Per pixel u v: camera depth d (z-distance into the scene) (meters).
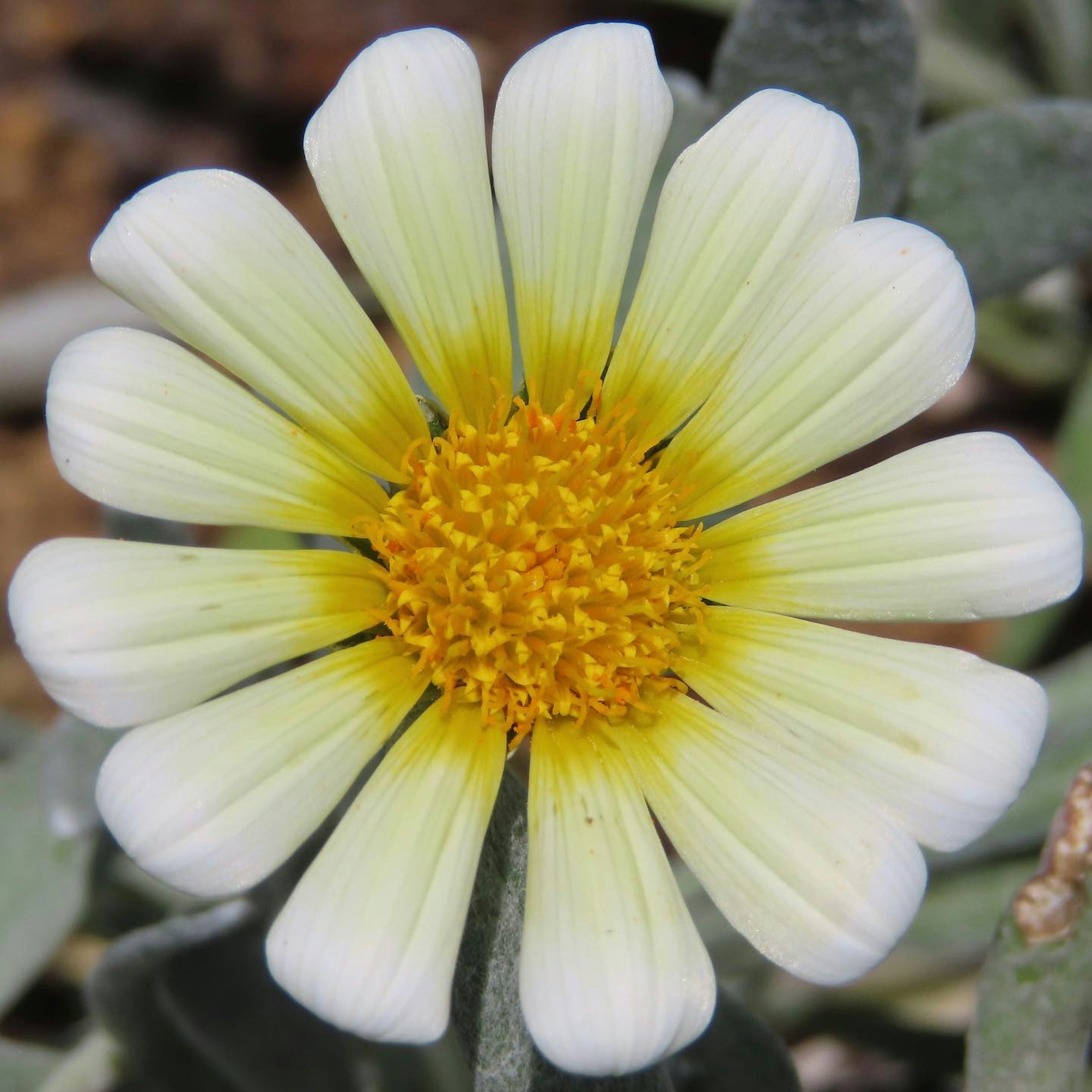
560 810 0.18
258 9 0.29
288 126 0.29
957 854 0.22
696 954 0.17
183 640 0.17
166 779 0.17
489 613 0.18
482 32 0.29
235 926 0.20
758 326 0.18
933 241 0.18
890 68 0.20
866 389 0.18
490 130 0.29
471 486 0.18
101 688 0.17
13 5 0.29
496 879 0.18
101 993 0.20
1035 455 0.28
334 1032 0.21
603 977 0.17
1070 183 0.21
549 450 0.19
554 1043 0.16
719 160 0.18
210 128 0.29
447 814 0.17
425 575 0.18
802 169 0.18
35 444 0.27
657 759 0.18
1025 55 0.27
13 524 0.27
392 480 0.18
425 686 0.18
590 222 0.19
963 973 0.23
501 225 0.21
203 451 0.18
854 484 0.18
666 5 0.29
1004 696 0.17
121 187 0.29
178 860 0.17
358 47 0.29
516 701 0.18
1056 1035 0.18
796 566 0.18
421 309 0.18
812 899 0.17
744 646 0.18
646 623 0.18
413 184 0.18
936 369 0.18
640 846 0.17
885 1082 0.24
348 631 0.18
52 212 0.29
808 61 0.20
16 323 0.26
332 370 0.18
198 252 0.18
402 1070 0.21
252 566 0.18
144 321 0.26
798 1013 0.23
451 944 0.17
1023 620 0.24
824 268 0.18
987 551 0.18
